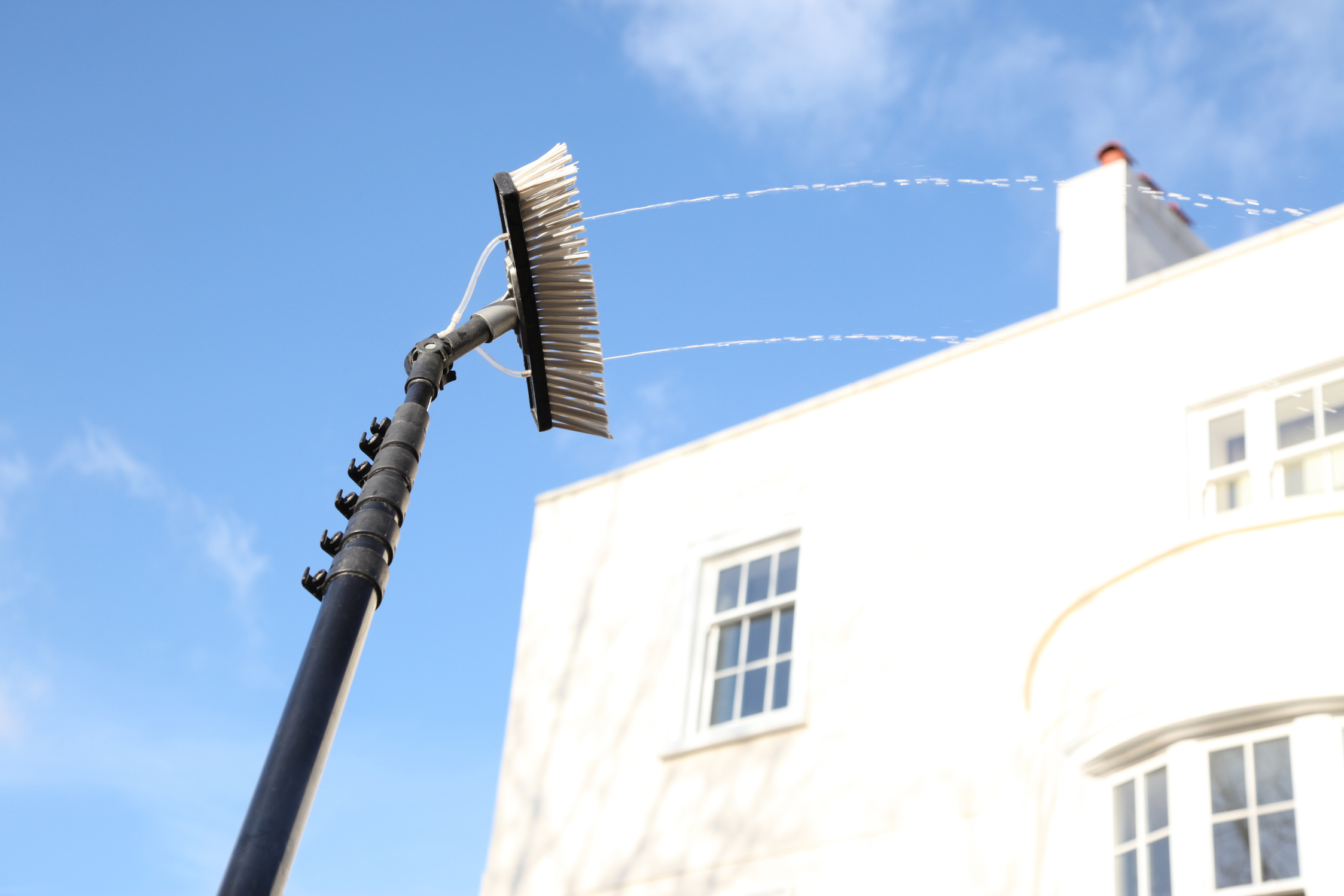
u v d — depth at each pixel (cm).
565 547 1230
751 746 1000
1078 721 756
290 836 301
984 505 998
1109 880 707
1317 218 957
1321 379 902
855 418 1118
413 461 380
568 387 448
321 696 323
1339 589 684
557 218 446
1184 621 722
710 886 952
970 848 855
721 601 1110
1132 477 936
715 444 1193
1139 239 1248
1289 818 649
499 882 1060
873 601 1008
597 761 1074
